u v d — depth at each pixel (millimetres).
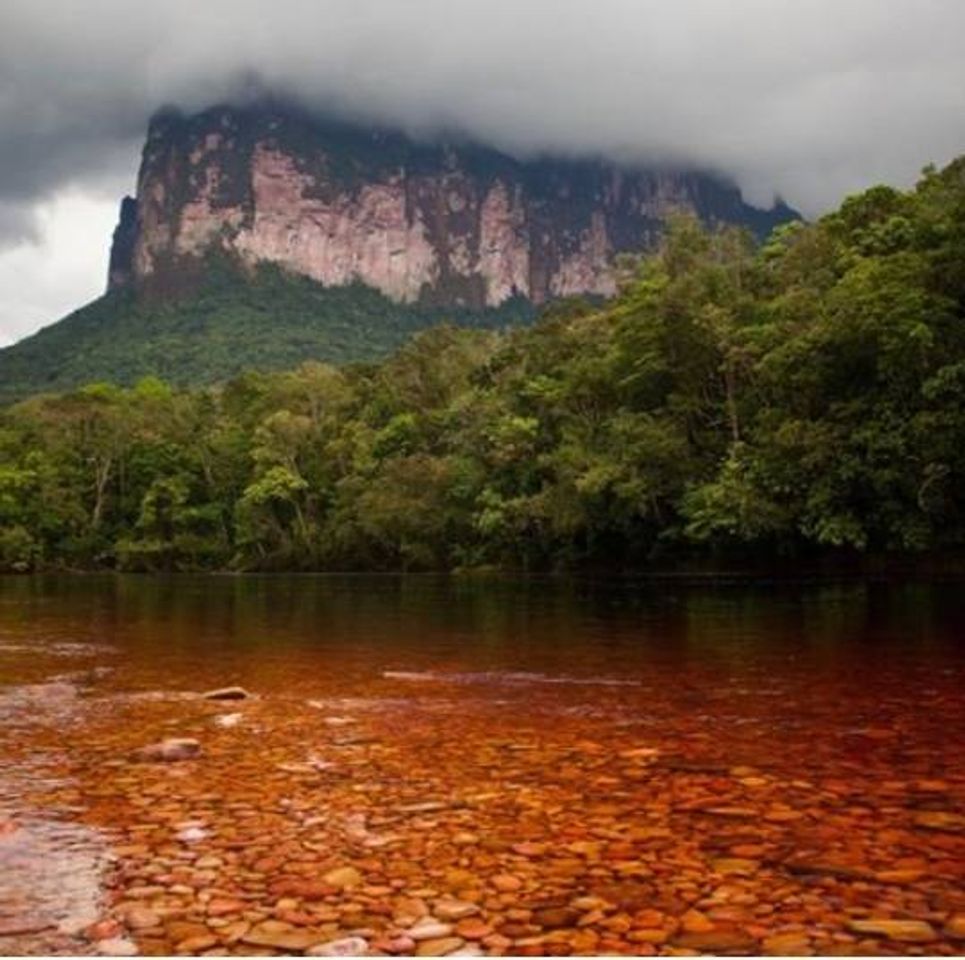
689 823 6918
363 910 5418
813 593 33375
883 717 10844
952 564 40500
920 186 46312
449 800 7652
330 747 9742
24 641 21812
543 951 4855
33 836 6836
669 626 22562
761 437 40375
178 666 16875
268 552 84312
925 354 34531
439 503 70188
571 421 59719
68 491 89375
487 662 16656
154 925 5246
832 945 4855
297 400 90562
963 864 5973
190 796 7898
